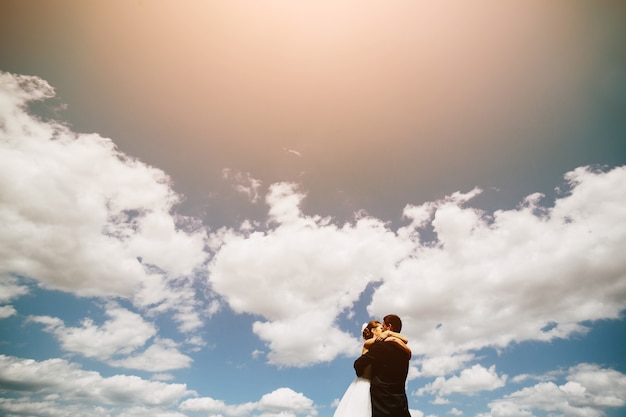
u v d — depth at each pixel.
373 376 2.25
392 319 2.72
